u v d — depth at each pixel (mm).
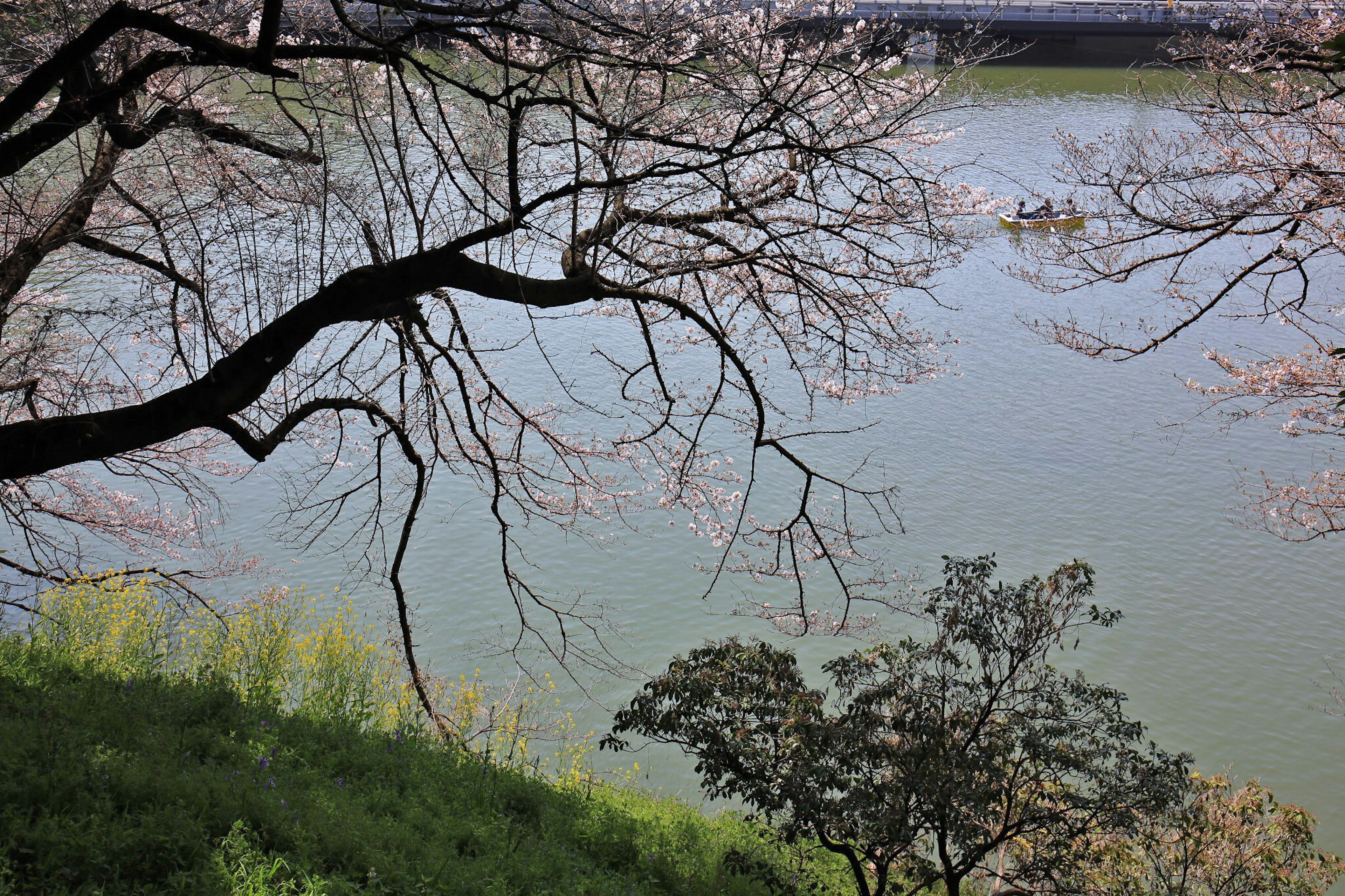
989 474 25531
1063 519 23719
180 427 7082
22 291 10688
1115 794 8227
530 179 9305
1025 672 8867
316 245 7766
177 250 9406
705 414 10695
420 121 7008
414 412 11750
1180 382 30141
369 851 6230
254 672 11664
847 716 8484
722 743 8305
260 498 23297
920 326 33562
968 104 10211
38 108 9219
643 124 8172
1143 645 20234
